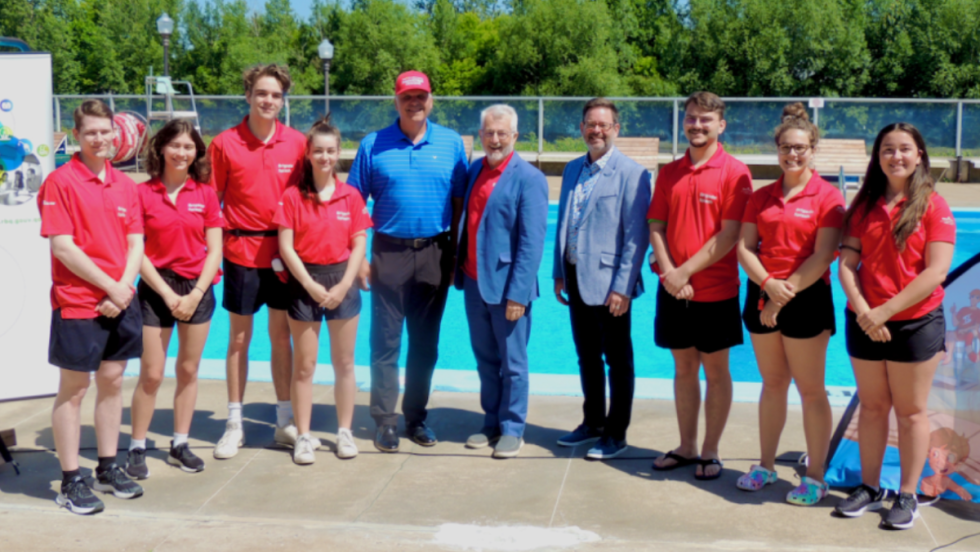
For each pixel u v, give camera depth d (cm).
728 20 2967
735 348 715
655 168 1590
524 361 403
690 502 343
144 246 369
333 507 341
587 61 3047
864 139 1560
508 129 388
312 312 380
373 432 434
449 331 770
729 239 350
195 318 375
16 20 3916
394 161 402
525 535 314
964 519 323
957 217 1181
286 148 401
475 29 3978
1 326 381
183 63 3881
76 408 341
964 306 347
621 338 388
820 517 327
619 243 387
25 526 322
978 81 2748
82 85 3969
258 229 399
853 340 325
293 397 392
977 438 339
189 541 310
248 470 382
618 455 396
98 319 335
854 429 366
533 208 390
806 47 2856
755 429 425
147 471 373
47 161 385
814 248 329
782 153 328
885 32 2914
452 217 422
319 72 3653
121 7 3944
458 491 357
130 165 1530
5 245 379
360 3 3788
